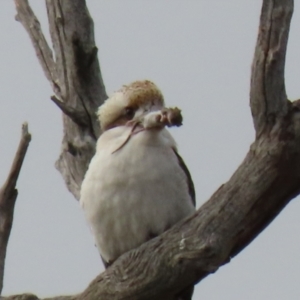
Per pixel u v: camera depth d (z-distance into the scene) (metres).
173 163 11.08
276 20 9.28
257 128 9.73
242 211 9.82
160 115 10.74
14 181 10.81
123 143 10.98
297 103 9.66
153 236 11.13
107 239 11.27
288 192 9.80
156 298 10.38
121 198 10.92
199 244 9.88
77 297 10.91
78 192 14.15
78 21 14.51
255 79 9.49
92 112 14.30
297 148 9.60
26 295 11.45
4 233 10.94
